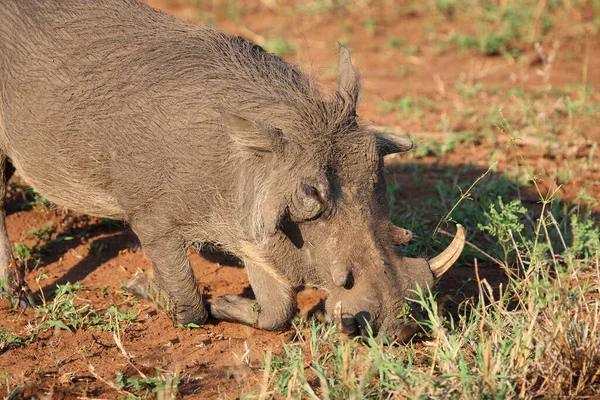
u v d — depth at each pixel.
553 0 31.45
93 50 12.98
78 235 16.30
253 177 11.43
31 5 13.49
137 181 12.41
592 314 11.74
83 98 12.74
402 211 17.05
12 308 13.70
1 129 13.75
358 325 10.77
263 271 12.70
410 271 11.09
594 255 13.84
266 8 33.66
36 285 14.57
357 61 27.62
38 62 13.13
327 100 11.72
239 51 12.90
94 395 11.06
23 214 16.97
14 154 13.68
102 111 12.59
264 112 11.62
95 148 12.70
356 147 11.10
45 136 13.09
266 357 10.83
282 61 13.05
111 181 12.81
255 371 11.55
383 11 32.50
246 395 10.30
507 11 30.95
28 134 13.26
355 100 11.61
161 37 13.09
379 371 10.73
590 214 16.56
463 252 15.20
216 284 14.73
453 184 18.09
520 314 11.70
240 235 11.88
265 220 10.77
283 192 10.90
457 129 21.83
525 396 10.20
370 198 11.08
